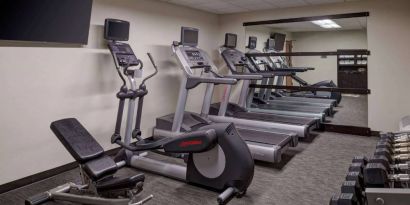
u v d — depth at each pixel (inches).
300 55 219.5
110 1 153.4
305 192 112.0
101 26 149.5
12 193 112.6
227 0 190.1
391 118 188.9
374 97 193.5
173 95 201.3
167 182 121.8
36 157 124.0
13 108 115.2
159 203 103.6
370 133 195.5
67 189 101.6
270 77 227.1
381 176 54.2
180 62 164.4
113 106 159.5
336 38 210.1
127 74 142.6
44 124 126.5
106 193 89.3
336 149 167.2
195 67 169.3
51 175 130.0
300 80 224.5
